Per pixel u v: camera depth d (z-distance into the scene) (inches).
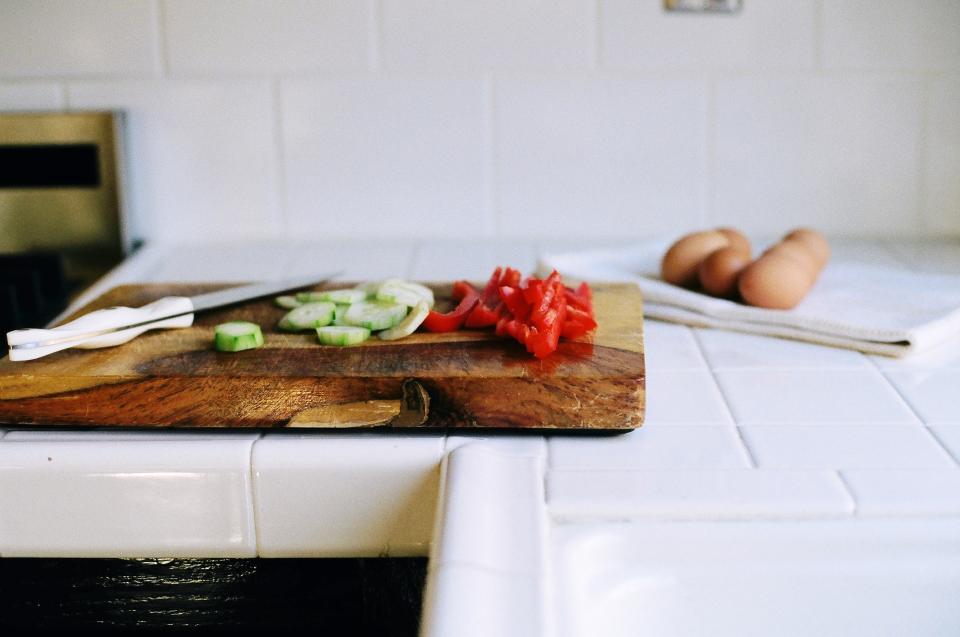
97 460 26.1
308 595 27.2
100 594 27.4
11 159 45.9
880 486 24.4
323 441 26.8
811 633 24.2
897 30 45.1
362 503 26.4
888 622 24.1
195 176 47.2
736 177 46.9
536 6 45.2
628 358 28.2
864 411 28.4
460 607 19.3
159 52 45.9
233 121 46.6
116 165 45.9
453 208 47.4
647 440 27.0
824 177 46.8
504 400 27.0
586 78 45.9
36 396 27.5
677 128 46.4
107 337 29.3
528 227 47.4
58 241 46.6
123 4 45.4
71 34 45.6
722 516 23.8
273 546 26.7
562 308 29.4
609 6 45.2
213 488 26.2
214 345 29.8
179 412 27.5
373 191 47.3
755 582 24.0
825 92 45.9
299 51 45.8
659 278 38.8
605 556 23.9
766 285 34.0
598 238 47.4
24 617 27.5
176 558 27.1
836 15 45.0
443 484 24.6
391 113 46.4
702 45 45.5
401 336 30.4
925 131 46.2
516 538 21.9
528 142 46.6
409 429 27.5
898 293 36.0
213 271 43.4
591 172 46.9
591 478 25.0
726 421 28.0
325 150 46.8
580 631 20.7
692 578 24.0
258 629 27.5
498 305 31.5
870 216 47.2
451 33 45.5
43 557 27.0
